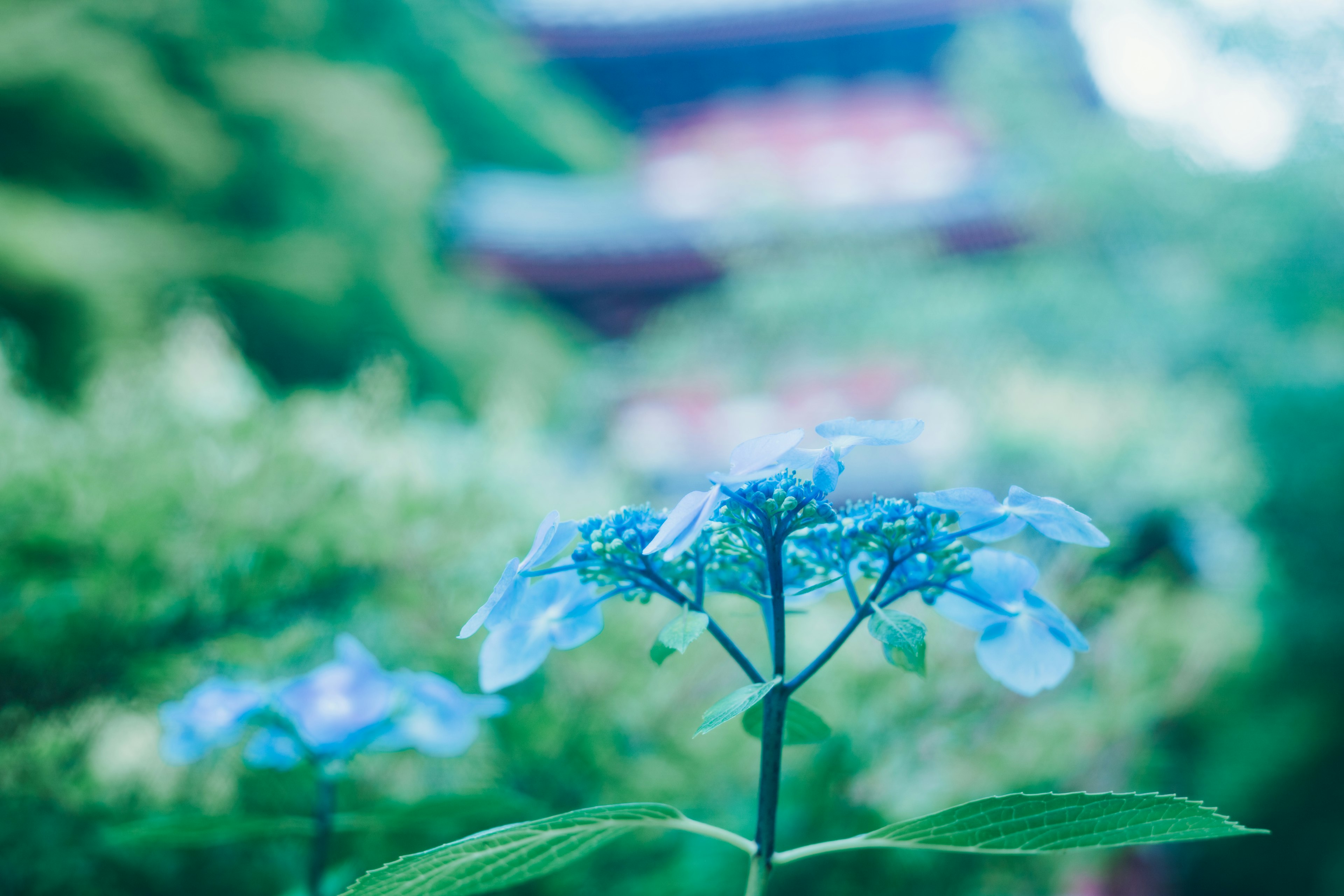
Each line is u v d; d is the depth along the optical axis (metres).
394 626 2.25
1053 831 0.74
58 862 1.66
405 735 1.23
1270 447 7.18
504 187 17.09
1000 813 0.73
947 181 14.34
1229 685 6.23
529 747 1.88
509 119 20.05
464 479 2.48
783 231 9.73
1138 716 2.42
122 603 1.85
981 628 0.85
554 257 15.34
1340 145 6.93
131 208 12.80
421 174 15.27
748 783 1.94
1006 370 8.33
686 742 1.99
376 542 2.14
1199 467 7.44
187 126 13.08
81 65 12.05
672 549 0.63
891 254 9.45
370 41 18.36
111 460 2.09
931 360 8.74
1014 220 9.91
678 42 19.08
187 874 1.71
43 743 1.81
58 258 10.93
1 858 1.66
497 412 3.05
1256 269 7.48
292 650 2.03
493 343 15.09
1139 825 0.72
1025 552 2.40
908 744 2.01
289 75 14.23
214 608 1.93
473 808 1.22
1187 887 7.84
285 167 13.89
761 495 0.71
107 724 1.92
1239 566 7.84
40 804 1.72
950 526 0.75
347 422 2.56
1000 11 13.01
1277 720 6.70
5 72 11.73
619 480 3.19
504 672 0.83
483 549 2.24
